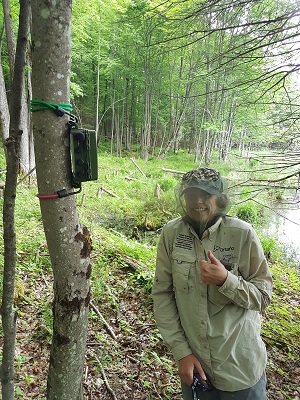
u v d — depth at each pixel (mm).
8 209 1330
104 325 3553
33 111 1264
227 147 24297
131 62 24453
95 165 1332
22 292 3900
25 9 1180
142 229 9719
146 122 26359
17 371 2770
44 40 1185
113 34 20875
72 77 21906
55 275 1429
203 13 3572
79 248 1428
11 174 1298
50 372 1546
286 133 4395
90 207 10539
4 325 1417
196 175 1517
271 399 2850
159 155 27078
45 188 1321
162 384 2838
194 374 1528
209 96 22031
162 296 1673
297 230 10609
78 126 1362
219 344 1492
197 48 9812
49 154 1285
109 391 2662
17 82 1229
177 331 1598
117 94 27156
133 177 15984
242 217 10812
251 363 1488
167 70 22938
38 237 5906
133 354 3201
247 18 3863
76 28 14320
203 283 1523
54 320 1483
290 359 3500
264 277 1558
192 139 33281
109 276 4812
